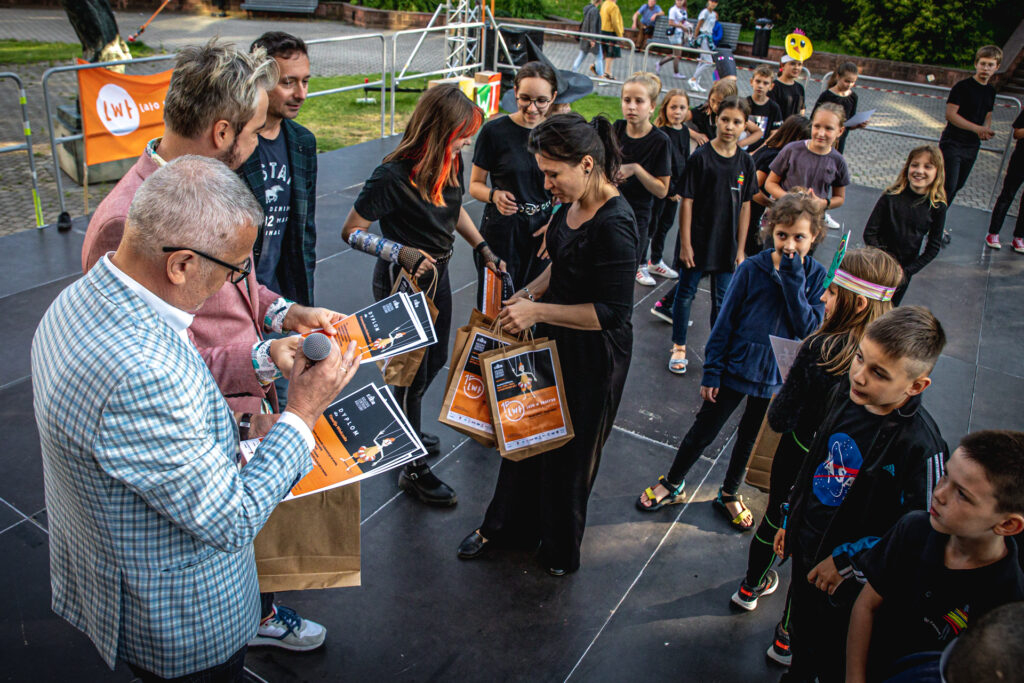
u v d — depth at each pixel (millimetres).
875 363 1887
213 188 1439
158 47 14836
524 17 20297
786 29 20141
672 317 5082
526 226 3947
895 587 1759
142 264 1426
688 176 4375
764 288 3031
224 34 16750
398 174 2914
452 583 2904
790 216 2932
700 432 3256
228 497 1481
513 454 2555
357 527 2137
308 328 2133
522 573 2979
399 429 1934
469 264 5891
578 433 2686
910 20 17891
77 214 6453
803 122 5629
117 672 2418
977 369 4902
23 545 2902
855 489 2033
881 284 2268
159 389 1396
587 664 2602
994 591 1623
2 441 3445
